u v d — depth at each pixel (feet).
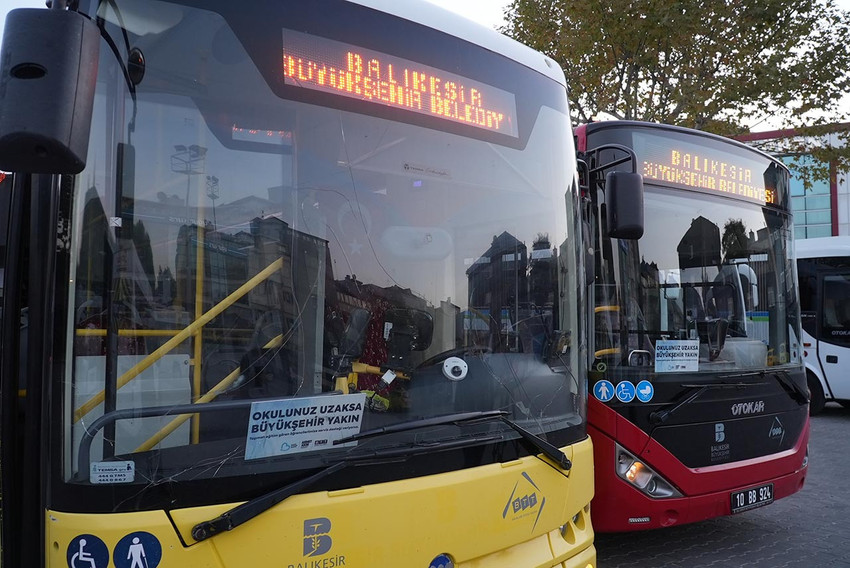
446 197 10.75
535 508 10.43
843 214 110.73
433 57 10.89
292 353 9.02
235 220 8.87
